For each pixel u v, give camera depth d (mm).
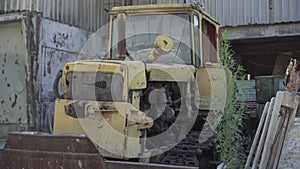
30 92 7531
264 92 6004
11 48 7949
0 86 8062
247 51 10875
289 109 4293
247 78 10016
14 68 7930
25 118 7809
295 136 5246
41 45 7746
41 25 7746
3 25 7953
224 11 9523
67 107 3443
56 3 8641
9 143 3221
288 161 4578
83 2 9586
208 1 9641
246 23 9352
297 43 10258
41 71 7738
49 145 3045
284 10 9039
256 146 4043
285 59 11180
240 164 3799
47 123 7750
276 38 9430
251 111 5793
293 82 6586
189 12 4418
